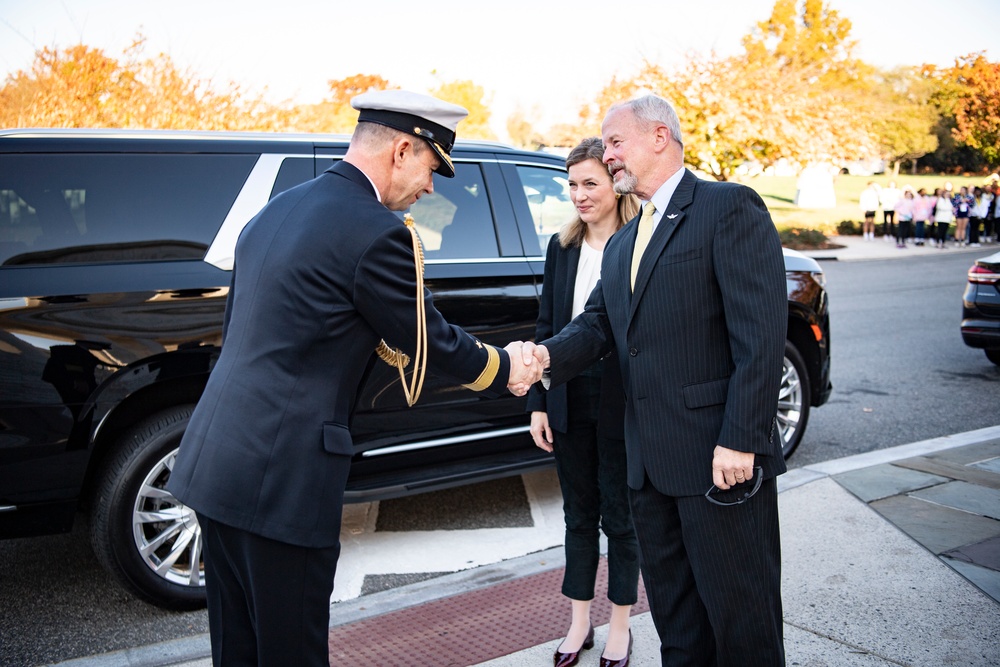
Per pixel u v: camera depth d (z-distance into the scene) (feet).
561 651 9.02
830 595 9.95
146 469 10.37
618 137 7.30
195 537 10.85
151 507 10.69
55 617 10.67
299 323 6.11
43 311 9.69
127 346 10.07
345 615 10.32
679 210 7.10
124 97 44.73
